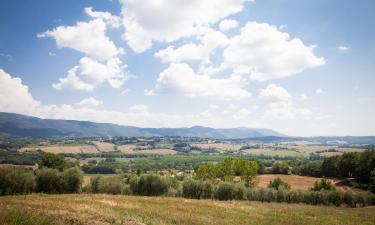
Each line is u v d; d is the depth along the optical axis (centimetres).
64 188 7438
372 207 7594
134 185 8069
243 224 3628
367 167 11412
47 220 1778
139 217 3250
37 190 7219
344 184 11881
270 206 6512
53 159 9681
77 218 2481
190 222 3375
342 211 6225
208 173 10044
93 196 6125
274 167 15062
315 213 5575
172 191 8219
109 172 18675
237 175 12131
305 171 14488
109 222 2614
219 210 5009
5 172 6756
